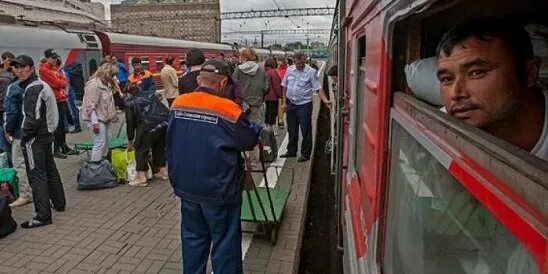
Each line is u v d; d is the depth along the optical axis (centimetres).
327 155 916
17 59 512
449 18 154
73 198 607
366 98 221
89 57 1518
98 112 690
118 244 466
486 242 78
